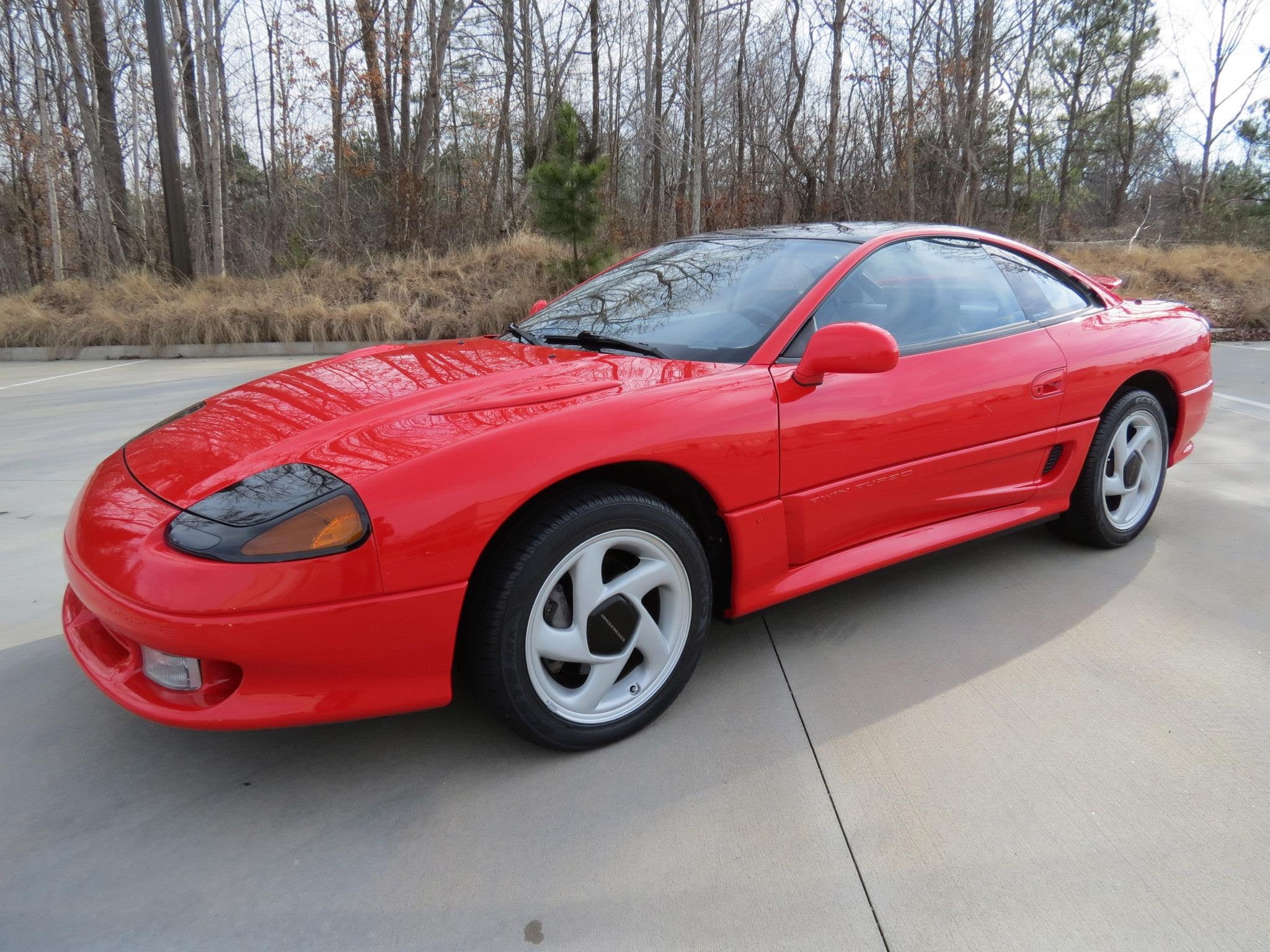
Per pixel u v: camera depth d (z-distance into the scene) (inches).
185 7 602.5
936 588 117.0
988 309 112.8
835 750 80.0
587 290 122.1
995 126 763.4
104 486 80.3
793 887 62.7
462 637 74.7
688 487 84.4
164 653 65.5
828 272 99.5
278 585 63.9
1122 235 838.5
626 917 60.1
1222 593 113.6
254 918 60.4
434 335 436.8
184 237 498.9
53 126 649.0
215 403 96.0
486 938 58.4
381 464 69.2
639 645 81.7
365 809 72.6
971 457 104.9
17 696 91.4
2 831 70.4
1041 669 94.5
